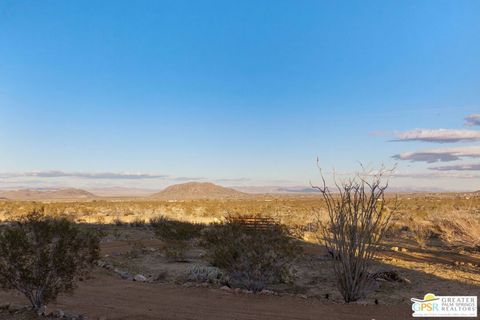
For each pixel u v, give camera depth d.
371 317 8.90
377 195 11.12
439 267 15.48
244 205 65.62
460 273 14.40
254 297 10.77
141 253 19.48
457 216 23.73
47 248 8.92
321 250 18.62
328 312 9.28
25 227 9.02
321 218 22.83
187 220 38.66
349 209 11.11
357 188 11.20
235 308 9.52
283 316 8.89
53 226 9.08
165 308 9.41
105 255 18.67
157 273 14.70
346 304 10.12
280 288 12.38
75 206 65.25
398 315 9.09
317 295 11.55
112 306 9.55
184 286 12.03
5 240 8.66
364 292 11.30
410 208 46.38
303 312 9.25
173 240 19.78
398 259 17.14
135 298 10.42
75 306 9.48
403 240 23.91
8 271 8.61
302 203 73.19
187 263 17.12
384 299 10.80
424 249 20.55
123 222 37.78
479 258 17.97
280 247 12.09
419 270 14.84
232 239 12.27
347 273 10.79
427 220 33.12
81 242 9.38
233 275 12.04
